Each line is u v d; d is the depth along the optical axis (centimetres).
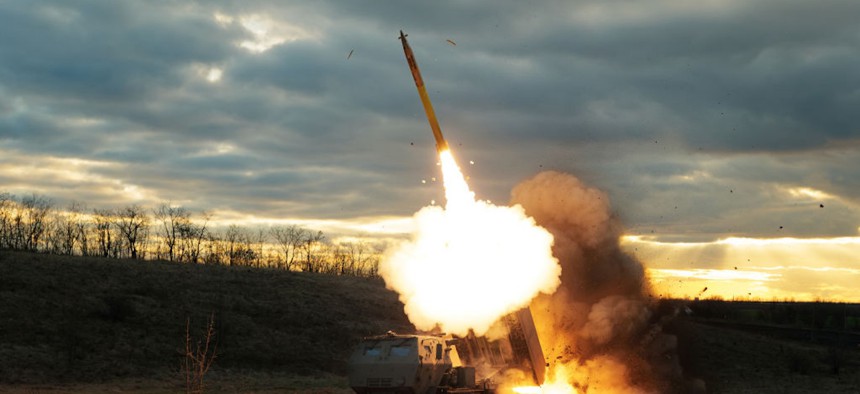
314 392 4194
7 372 4316
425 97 3578
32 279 5975
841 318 7356
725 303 7612
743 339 6425
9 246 8400
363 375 2884
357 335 5988
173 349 5147
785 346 6331
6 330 4984
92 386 4222
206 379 4603
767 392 4656
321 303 6669
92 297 5831
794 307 7600
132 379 4484
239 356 5228
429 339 2934
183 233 9162
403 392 2825
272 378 4797
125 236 8900
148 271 6819
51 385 4188
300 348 5562
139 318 5591
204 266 7512
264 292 6744
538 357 3525
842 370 5712
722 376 5219
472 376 3080
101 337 5138
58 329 5150
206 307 6084
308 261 9925
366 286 7588
